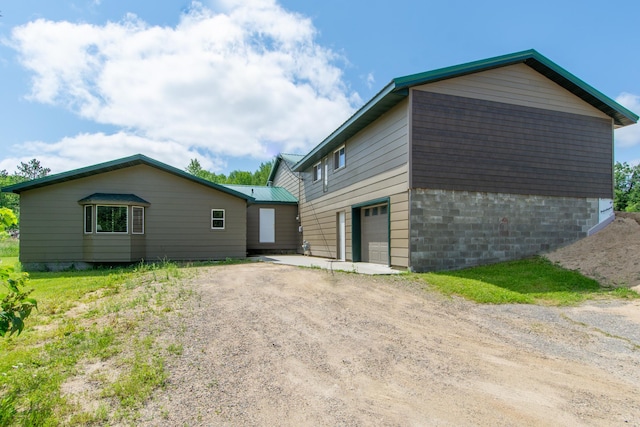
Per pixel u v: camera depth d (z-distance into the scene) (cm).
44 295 771
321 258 1653
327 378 378
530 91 1121
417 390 353
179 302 660
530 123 1116
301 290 767
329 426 288
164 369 387
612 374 400
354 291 766
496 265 1026
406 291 784
